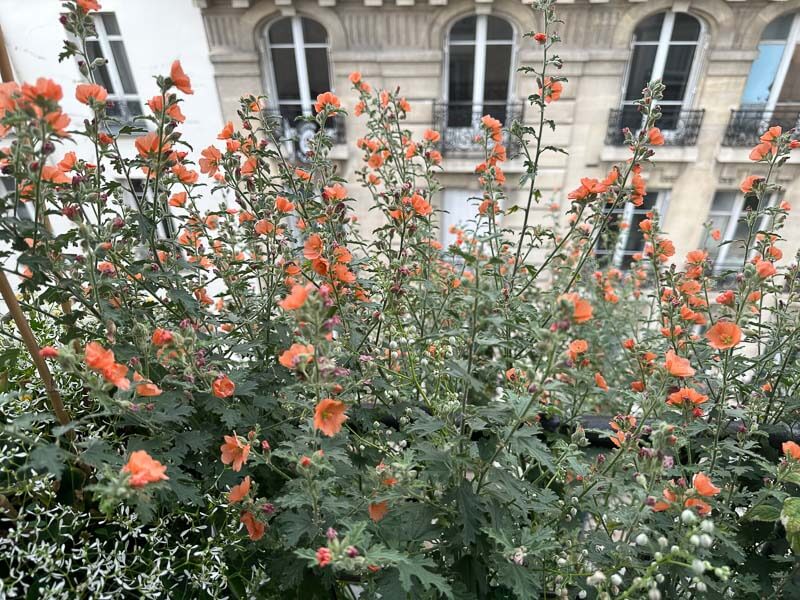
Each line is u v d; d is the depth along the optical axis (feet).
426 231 9.41
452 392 7.50
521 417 4.97
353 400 6.63
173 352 5.24
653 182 24.26
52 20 20.08
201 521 6.24
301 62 23.24
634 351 7.66
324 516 5.35
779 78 22.50
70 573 5.66
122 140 22.12
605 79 22.04
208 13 21.21
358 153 24.11
